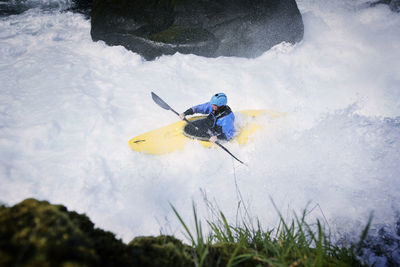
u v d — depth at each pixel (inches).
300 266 55.9
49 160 155.2
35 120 182.4
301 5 377.1
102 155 163.2
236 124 179.0
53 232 34.1
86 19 359.6
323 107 220.2
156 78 244.2
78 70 242.8
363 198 119.0
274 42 286.2
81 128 181.6
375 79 252.1
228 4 277.1
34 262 30.6
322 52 288.2
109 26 281.1
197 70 258.4
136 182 145.7
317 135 155.6
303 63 273.1
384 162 131.6
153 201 135.5
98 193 137.6
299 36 295.9
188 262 49.1
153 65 263.3
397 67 263.9
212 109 171.5
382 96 232.7
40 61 251.9
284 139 161.5
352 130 153.9
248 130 175.6
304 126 187.9
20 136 168.2
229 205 130.6
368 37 310.0
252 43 280.7
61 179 143.3
